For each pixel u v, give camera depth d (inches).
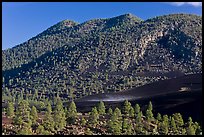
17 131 3368.6
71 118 4136.3
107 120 4320.9
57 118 3873.0
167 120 4141.2
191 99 6550.2
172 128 4065.0
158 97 7401.6
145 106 6737.2
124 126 3927.2
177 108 6171.3
